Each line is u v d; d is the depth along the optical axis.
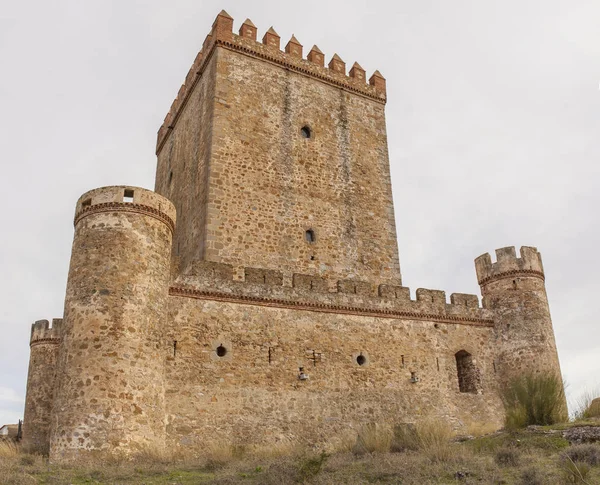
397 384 26.02
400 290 27.98
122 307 20.25
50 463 18.16
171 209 23.19
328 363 24.75
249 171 29.73
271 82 32.31
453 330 28.66
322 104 33.66
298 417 23.20
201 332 22.59
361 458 17.42
